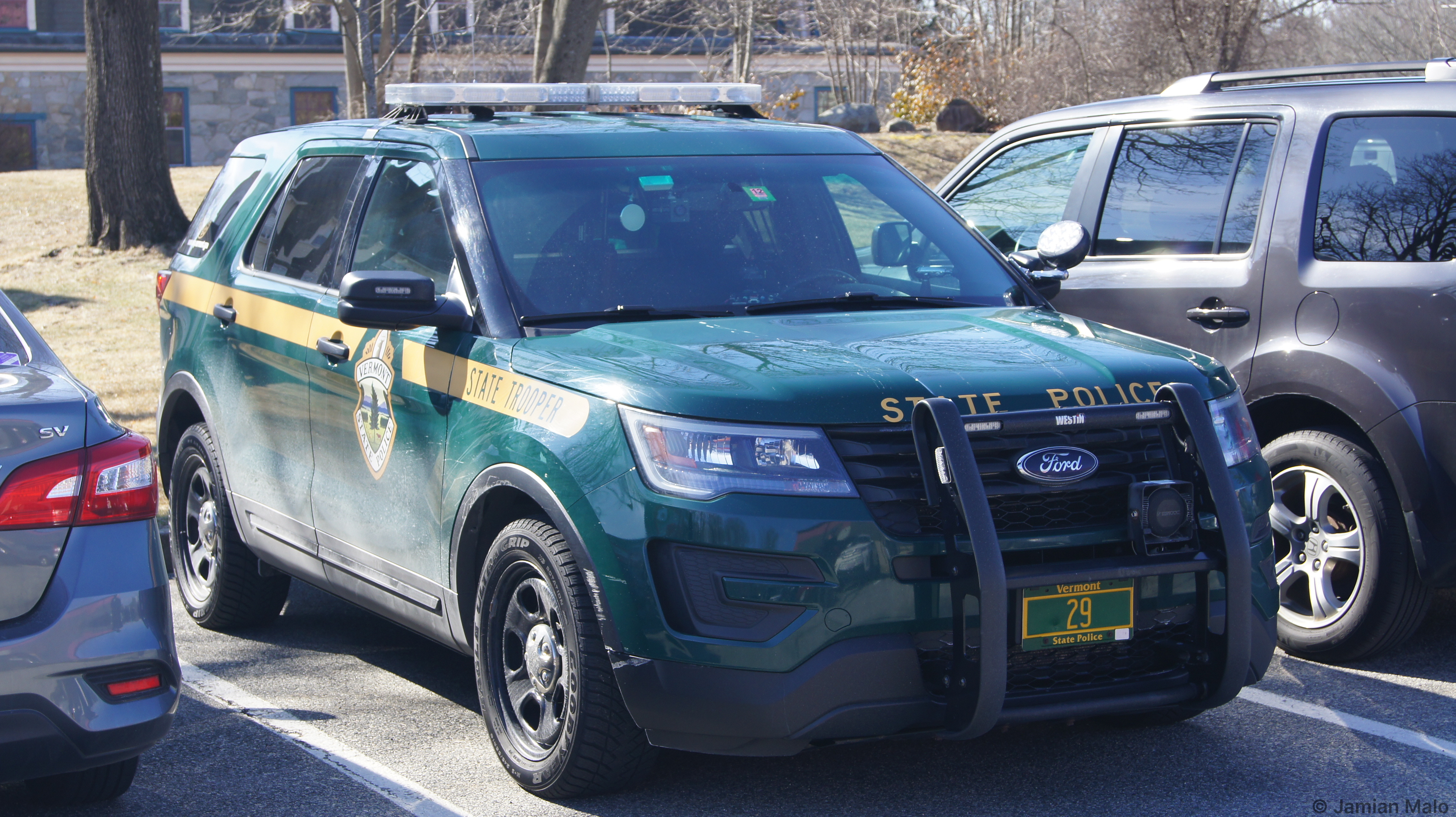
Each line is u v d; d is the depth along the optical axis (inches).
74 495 128.3
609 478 137.8
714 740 134.6
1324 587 196.5
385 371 171.6
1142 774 156.0
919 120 992.9
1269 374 198.8
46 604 126.4
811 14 1126.4
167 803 150.0
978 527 127.4
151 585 132.3
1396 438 185.2
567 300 162.9
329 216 198.2
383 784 154.6
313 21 1193.4
